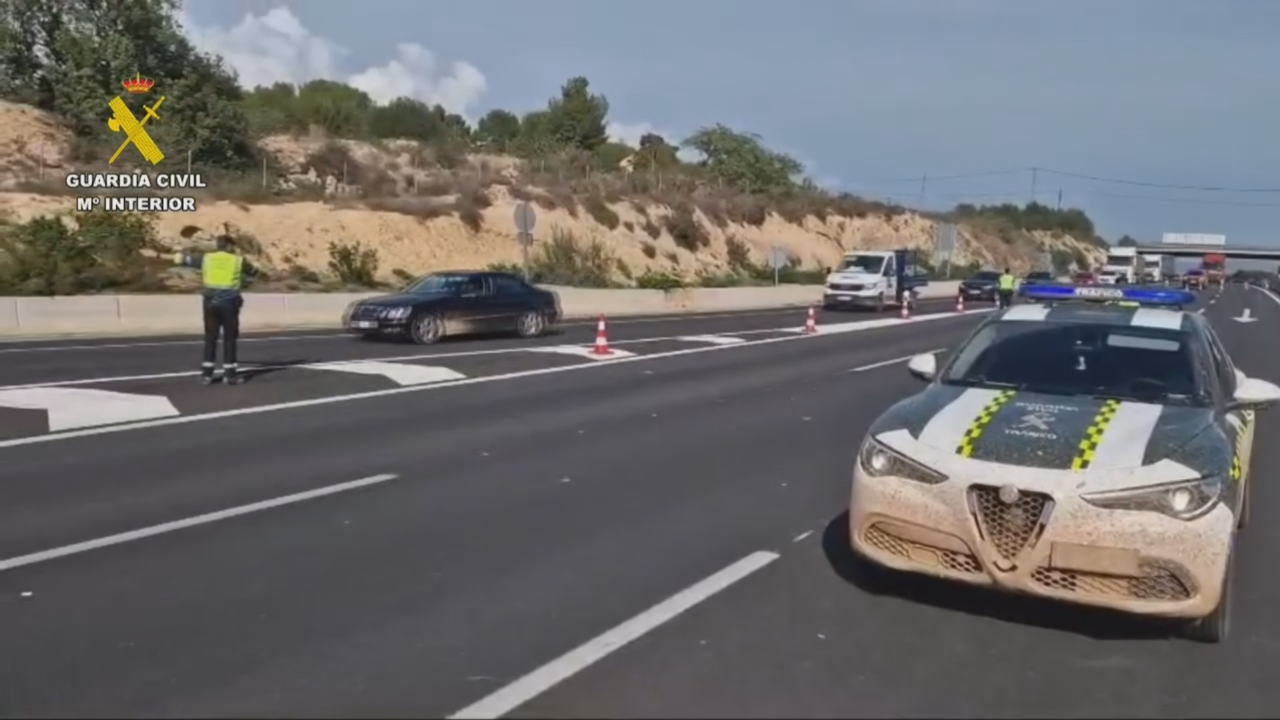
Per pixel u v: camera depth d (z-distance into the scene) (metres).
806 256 65.75
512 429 11.56
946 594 6.05
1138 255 66.56
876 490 5.63
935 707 4.58
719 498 8.49
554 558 6.71
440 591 6.00
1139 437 5.51
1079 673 5.02
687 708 4.49
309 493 8.31
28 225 27.41
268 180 43.62
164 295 25.22
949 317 38.84
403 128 72.31
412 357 18.83
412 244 39.78
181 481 8.62
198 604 5.70
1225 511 5.18
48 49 44.94
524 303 24.53
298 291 30.61
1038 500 5.18
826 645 5.27
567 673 4.85
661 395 14.70
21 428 10.77
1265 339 28.25
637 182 59.31
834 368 19.14
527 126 85.75
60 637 5.19
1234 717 4.58
